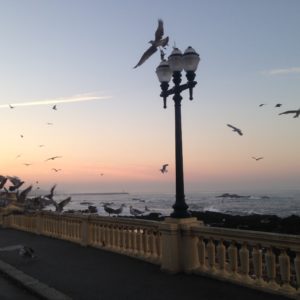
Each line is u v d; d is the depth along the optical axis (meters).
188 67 9.76
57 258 11.87
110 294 8.04
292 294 7.29
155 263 10.55
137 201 105.81
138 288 8.38
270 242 7.71
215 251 9.19
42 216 17.50
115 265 10.62
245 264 8.27
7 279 9.89
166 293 7.95
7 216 20.70
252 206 103.81
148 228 10.95
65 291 8.34
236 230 8.38
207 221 38.56
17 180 19.61
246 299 7.37
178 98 10.01
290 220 33.75
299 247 7.24
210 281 8.68
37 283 8.90
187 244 9.44
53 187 22.39
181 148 9.89
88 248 13.42
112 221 12.45
